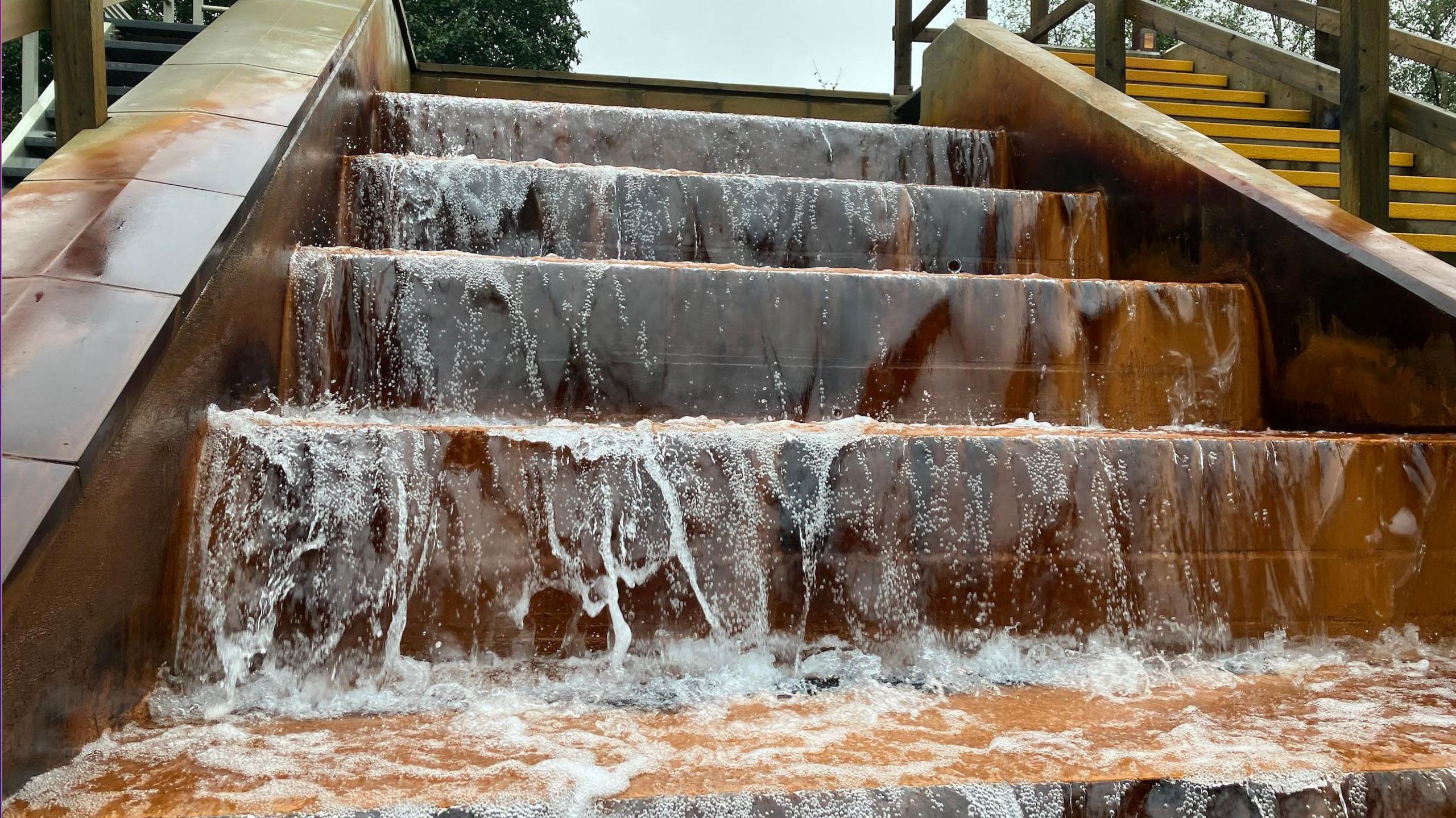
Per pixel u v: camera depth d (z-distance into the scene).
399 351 4.12
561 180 5.46
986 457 3.24
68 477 2.14
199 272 2.93
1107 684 2.98
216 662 2.79
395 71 7.96
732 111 9.79
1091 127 6.44
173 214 3.13
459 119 6.57
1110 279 6.17
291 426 2.93
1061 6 8.39
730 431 3.13
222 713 2.61
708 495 3.06
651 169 5.87
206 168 3.47
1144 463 3.34
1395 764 2.22
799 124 7.08
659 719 2.57
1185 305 4.85
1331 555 3.46
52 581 2.13
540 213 5.43
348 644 2.84
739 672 3.02
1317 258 4.61
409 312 4.13
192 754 2.26
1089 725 2.53
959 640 3.18
